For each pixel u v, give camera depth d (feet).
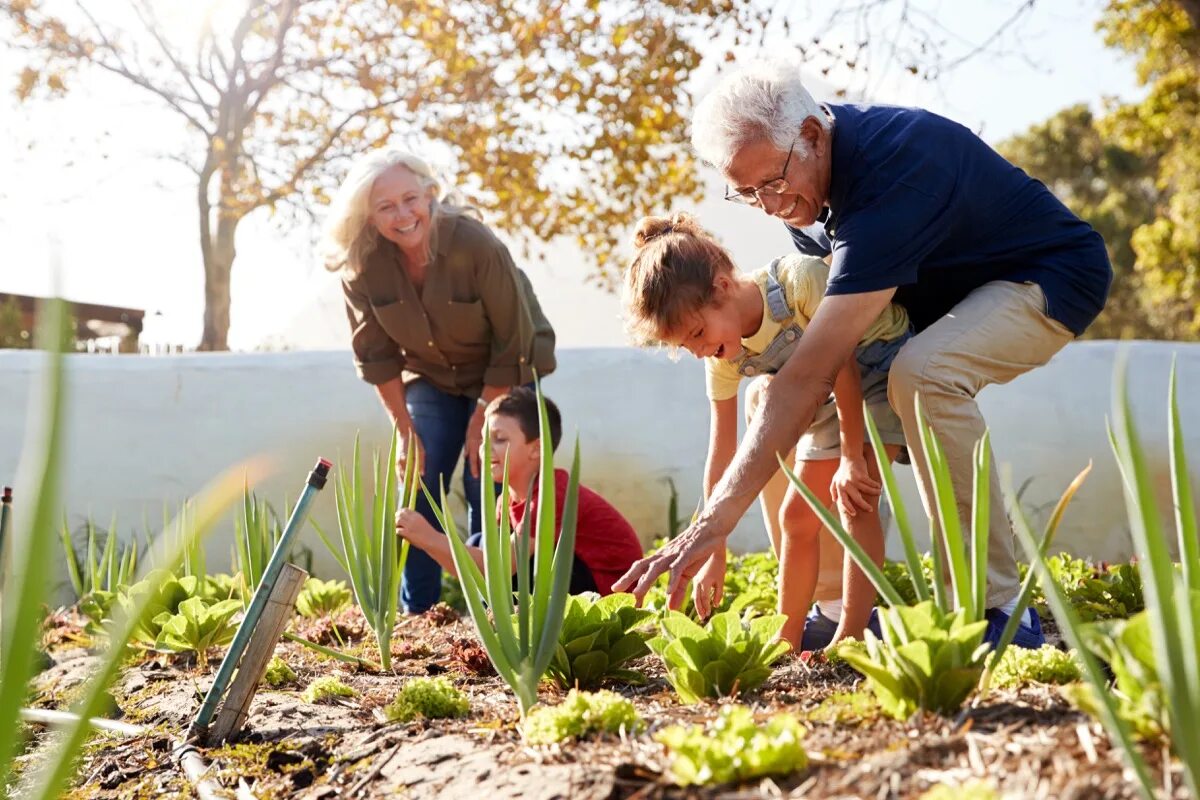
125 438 20.06
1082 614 9.57
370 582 8.77
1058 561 11.60
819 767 4.25
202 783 5.85
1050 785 3.69
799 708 5.44
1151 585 3.43
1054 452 18.61
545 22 30.99
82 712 3.13
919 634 4.92
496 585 6.04
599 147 33.55
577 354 19.81
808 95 7.32
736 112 7.23
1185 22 39.45
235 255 40.47
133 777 6.29
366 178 11.87
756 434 6.60
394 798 5.04
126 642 3.18
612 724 5.18
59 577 19.39
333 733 6.43
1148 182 80.33
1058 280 7.70
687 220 8.42
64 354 2.69
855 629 8.05
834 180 7.36
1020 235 7.79
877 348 8.45
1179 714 3.34
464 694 7.09
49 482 2.76
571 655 6.99
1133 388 18.40
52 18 36.94
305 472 19.83
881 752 4.34
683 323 7.73
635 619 7.20
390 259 12.54
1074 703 4.51
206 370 20.08
